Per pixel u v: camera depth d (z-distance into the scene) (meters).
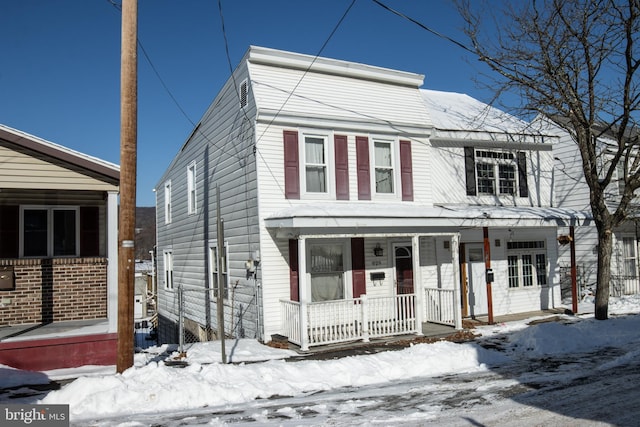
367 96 14.90
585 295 19.47
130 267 8.45
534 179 17.34
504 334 13.12
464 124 16.50
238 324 14.17
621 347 11.24
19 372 9.27
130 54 8.48
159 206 23.33
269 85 13.55
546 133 17.98
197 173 17.97
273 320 12.76
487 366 9.87
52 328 10.80
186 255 18.89
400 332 12.93
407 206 14.52
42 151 10.13
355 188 14.16
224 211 15.30
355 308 13.77
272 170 13.16
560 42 13.47
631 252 20.75
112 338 10.29
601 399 7.20
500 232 16.62
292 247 13.12
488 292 14.43
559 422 6.29
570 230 15.99
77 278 12.05
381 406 7.31
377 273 14.21
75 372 9.64
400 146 14.95
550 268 17.53
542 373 9.02
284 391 8.35
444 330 13.52
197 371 8.95
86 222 12.63
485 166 16.53
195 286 17.73
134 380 8.00
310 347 11.83
